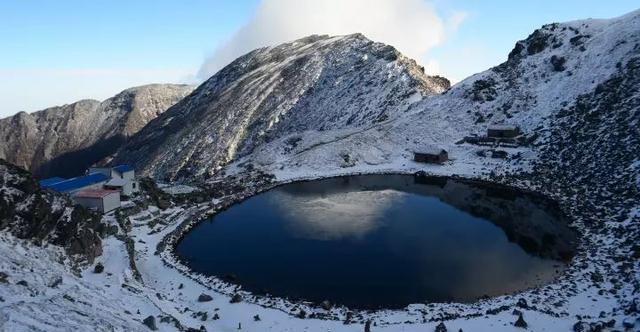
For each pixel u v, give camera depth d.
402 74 197.75
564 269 59.81
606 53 130.75
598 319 44.03
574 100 123.69
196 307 51.62
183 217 90.31
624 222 69.44
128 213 81.94
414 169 125.88
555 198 89.81
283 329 46.03
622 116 104.38
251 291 57.12
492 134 127.62
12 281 34.78
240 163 155.75
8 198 49.50
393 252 69.38
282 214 93.25
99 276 51.56
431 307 50.75
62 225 53.84
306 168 134.25
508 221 82.00
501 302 50.66
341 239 76.44
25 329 26.45
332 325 46.75
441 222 83.25
